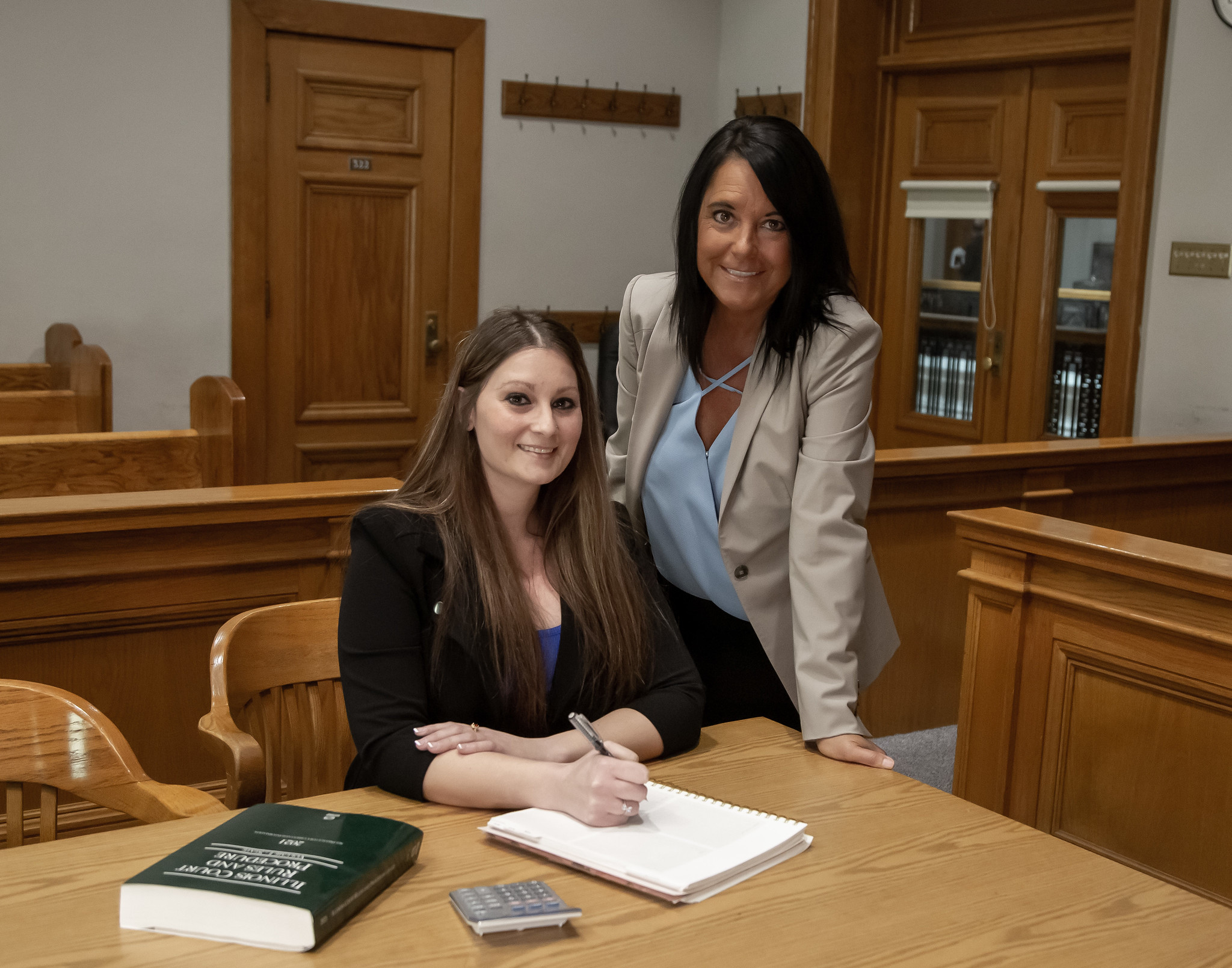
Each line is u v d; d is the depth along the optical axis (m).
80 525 2.30
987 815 1.43
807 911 1.17
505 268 5.89
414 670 1.55
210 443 3.29
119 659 2.44
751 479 1.80
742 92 6.11
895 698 3.60
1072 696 2.42
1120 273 4.47
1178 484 3.90
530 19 5.75
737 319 1.85
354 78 5.41
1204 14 4.18
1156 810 2.27
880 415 5.84
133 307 5.09
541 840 1.27
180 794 1.46
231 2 5.11
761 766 1.57
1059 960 1.10
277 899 1.08
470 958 1.06
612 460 2.03
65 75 4.86
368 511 1.60
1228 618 2.10
